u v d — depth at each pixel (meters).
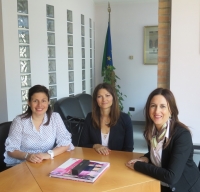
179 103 2.96
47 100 2.14
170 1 3.09
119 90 6.23
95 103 2.30
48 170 1.73
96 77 6.30
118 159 1.91
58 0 4.36
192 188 1.62
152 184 1.51
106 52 5.96
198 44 2.84
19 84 3.57
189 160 1.68
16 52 3.49
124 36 6.05
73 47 4.91
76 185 1.50
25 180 1.58
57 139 2.20
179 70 2.91
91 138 2.35
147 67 6.02
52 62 4.31
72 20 4.84
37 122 2.15
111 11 6.06
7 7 3.32
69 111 4.27
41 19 3.94
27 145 2.12
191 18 2.82
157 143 1.72
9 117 3.41
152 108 1.71
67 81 4.73
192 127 2.95
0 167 2.12
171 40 2.89
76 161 1.83
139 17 5.93
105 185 1.50
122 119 2.33
